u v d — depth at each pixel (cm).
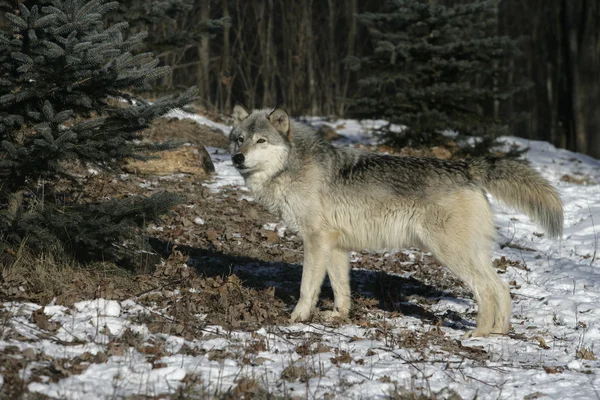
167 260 1350
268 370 855
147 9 2128
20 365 776
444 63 2666
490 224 1136
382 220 1135
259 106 5297
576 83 4500
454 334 1130
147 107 1116
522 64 5991
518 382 863
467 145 2816
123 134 1127
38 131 1040
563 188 2605
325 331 1077
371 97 2895
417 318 1234
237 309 1121
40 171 1106
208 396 753
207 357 880
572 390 833
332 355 933
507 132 2766
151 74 1130
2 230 1102
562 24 4553
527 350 1034
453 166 1138
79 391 734
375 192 1131
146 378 790
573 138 4575
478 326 1114
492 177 1130
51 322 931
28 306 990
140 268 1275
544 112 5878
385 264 1584
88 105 1074
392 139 2850
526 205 1138
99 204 1162
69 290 1079
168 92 2517
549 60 5569
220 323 1037
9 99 1032
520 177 1123
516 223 2089
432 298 1398
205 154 2195
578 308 1304
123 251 1271
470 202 1106
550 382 863
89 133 1069
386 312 1258
